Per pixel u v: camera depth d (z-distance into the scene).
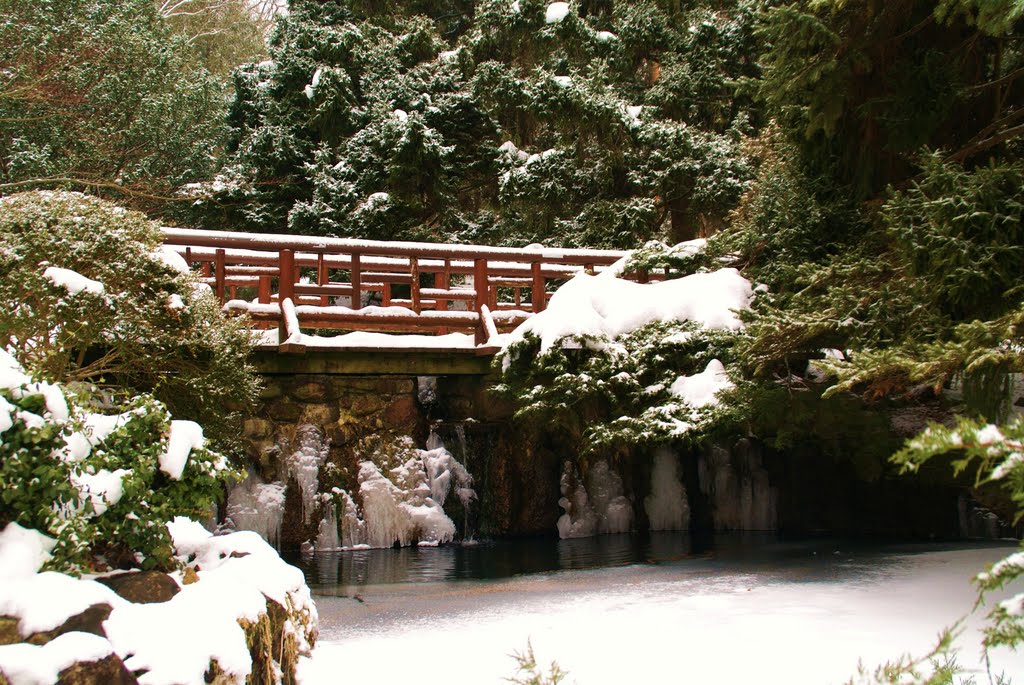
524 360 9.42
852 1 7.92
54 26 16.97
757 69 17.59
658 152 16.34
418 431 10.56
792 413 8.08
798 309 7.68
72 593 2.96
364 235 16.95
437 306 13.61
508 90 17.05
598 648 4.38
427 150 16.86
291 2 21.06
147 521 3.67
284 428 9.80
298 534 9.66
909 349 6.00
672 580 6.65
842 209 9.02
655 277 10.96
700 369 9.24
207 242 9.51
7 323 6.28
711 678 3.79
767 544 9.12
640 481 11.29
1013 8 6.05
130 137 18.70
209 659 2.88
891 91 8.48
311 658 4.21
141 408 3.84
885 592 5.64
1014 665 3.73
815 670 3.84
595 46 17.81
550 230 17.33
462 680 3.87
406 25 19.78
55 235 6.75
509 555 9.05
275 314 9.74
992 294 6.21
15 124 17.06
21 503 3.32
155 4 21.92
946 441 1.38
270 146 18.39
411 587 6.93
